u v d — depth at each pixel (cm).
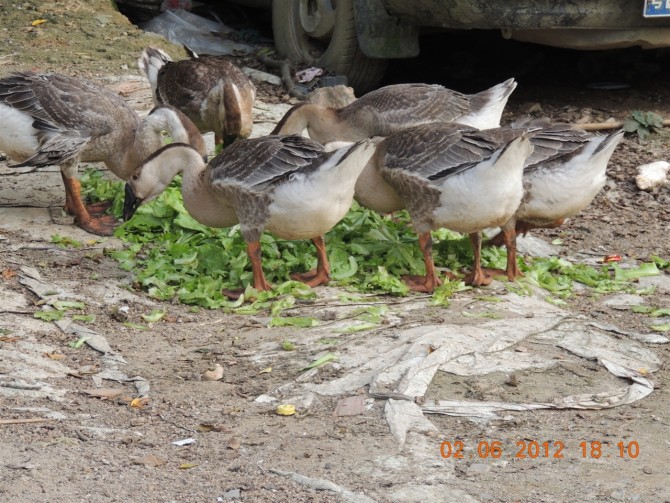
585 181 802
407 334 701
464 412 605
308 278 845
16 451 544
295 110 1012
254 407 617
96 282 815
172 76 1105
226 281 841
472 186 759
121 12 1655
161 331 740
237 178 777
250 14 1769
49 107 905
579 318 768
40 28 1485
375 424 591
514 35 1274
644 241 988
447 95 992
